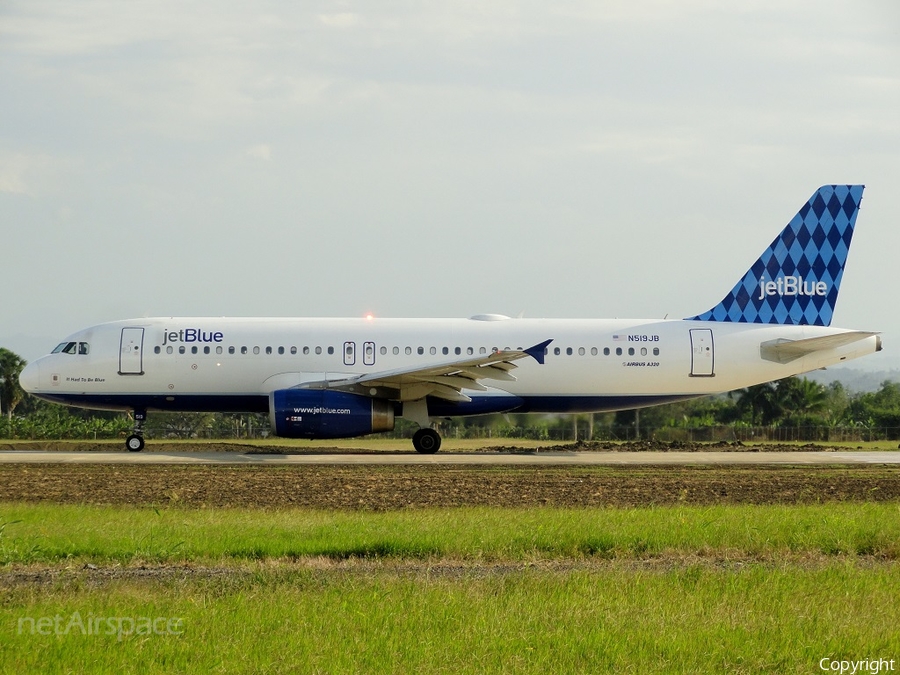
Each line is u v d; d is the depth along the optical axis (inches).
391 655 1077.1
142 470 2849.4
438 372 3267.7
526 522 1804.9
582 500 2276.1
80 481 2559.1
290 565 1494.8
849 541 1681.8
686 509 2012.8
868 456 3646.7
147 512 1937.7
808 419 6820.9
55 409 6983.3
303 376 3506.4
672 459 3457.2
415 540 1604.3
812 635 1175.0
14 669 1026.7
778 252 3801.7
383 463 3147.1
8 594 1290.6
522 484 2564.0
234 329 3558.1
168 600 1258.6
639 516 1909.4
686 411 6899.6
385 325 3617.1
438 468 2994.6
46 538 1619.1
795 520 1846.7
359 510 2073.1
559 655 1092.5
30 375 3508.9
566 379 3646.7
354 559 1545.3
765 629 1187.3
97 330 3558.1
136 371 3499.0
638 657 1096.8
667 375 3681.1
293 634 1131.3
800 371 3757.4
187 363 3506.4
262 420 6811.0
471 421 5905.5
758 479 2755.9
